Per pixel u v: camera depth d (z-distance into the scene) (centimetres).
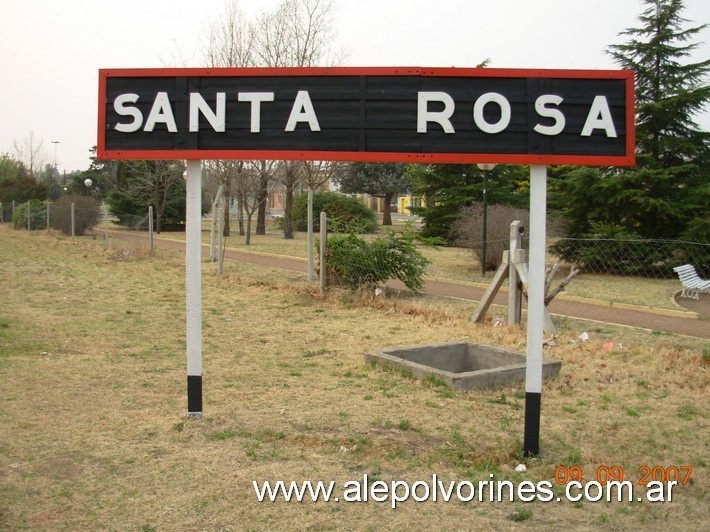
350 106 455
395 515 372
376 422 525
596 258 1841
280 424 511
